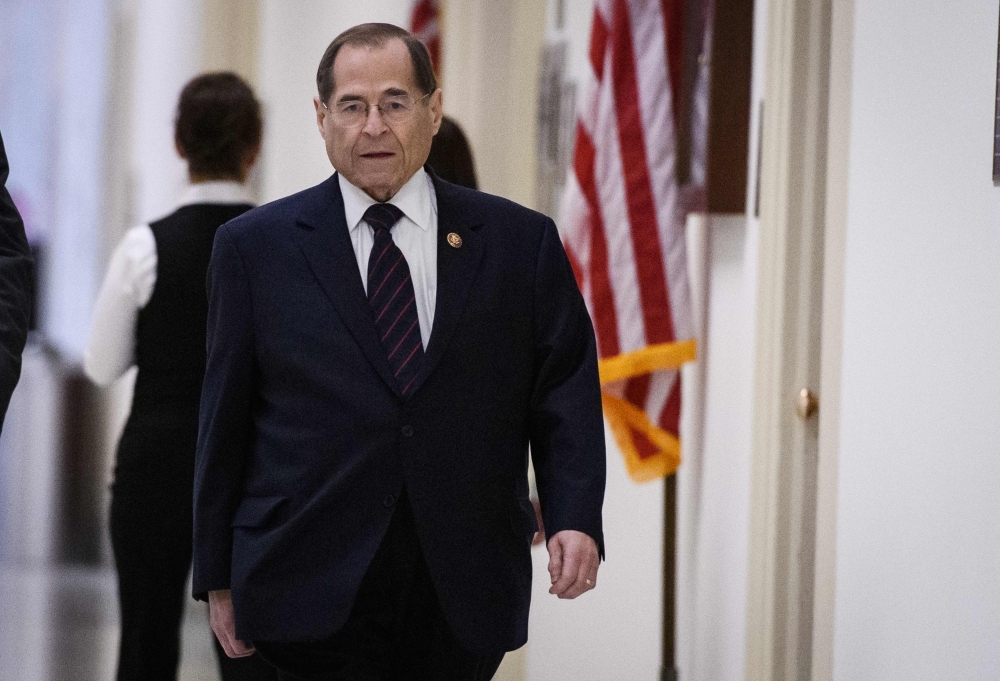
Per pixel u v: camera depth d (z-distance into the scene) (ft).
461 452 25.29
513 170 64.08
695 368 49.49
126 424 41.37
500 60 64.54
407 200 25.96
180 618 41.93
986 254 25.48
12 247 23.61
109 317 40.81
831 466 35.81
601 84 46.42
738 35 43.83
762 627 39.91
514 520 25.99
